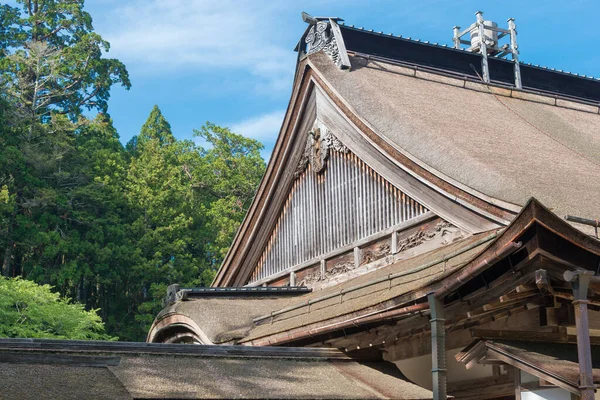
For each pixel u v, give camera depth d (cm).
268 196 2173
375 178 1792
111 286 5472
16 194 5181
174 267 5328
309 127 2053
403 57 2467
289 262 2098
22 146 5406
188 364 1103
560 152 1875
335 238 1914
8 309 2903
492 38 2661
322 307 1489
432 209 1590
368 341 1266
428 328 1210
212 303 1744
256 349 1207
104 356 1040
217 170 6125
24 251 5291
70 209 5262
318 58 2075
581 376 898
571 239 912
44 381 920
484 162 1531
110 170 5750
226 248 5384
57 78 6575
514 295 1027
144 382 997
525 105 2392
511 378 1211
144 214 5547
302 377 1145
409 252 1650
